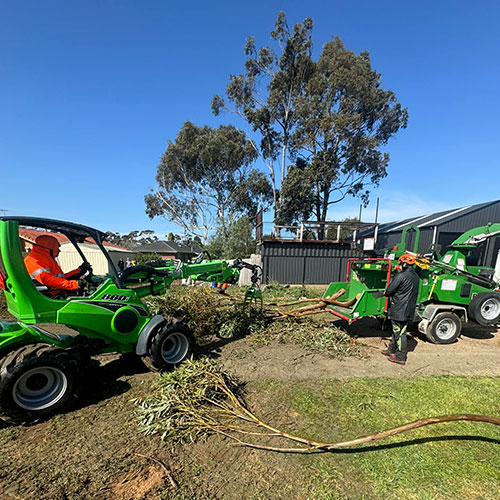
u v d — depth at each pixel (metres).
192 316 5.88
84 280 3.74
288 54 22.28
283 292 12.04
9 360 2.89
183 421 2.94
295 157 25.38
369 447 2.72
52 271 3.58
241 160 28.45
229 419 3.11
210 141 25.97
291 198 22.34
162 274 4.64
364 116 21.69
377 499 2.17
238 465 2.49
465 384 4.03
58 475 2.33
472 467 2.49
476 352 5.40
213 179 29.11
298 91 22.95
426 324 5.78
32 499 2.10
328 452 2.65
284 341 5.67
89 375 4.08
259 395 3.66
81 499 2.11
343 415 3.25
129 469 2.41
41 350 3.06
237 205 29.36
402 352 4.77
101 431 2.89
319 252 16.28
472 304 5.96
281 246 16.02
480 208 16.86
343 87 20.66
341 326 6.96
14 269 2.98
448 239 16.62
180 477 2.35
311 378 4.16
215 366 3.74
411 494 2.22
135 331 3.87
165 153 28.34
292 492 2.22
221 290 6.93
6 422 3.01
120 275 3.93
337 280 16.50
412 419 3.18
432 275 5.97
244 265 6.63
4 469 2.38
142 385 3.80
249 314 6.33
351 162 23.05
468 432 2.96
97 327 3.53
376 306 5.45
